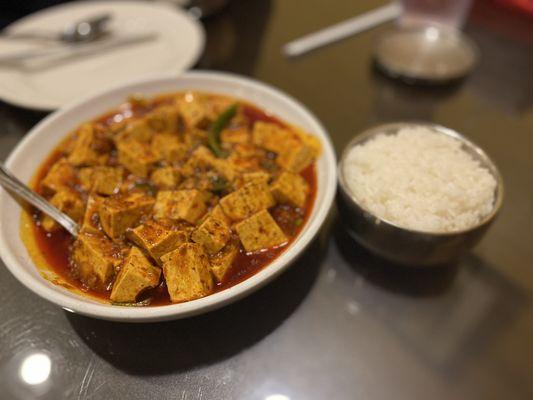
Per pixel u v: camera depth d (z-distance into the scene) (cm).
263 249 26
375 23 50
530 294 27
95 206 27
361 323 26
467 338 25
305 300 27
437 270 28
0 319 26
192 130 33
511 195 33
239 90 36
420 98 42
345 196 26
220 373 24
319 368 24
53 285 23
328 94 42
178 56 43
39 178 31
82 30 45
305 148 30
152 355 24
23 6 57
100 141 32
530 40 49
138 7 49
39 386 23
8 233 25
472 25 51
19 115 39
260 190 27
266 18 52
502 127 39
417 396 23
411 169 27
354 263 28
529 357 24
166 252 25
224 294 21
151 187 30
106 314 21
